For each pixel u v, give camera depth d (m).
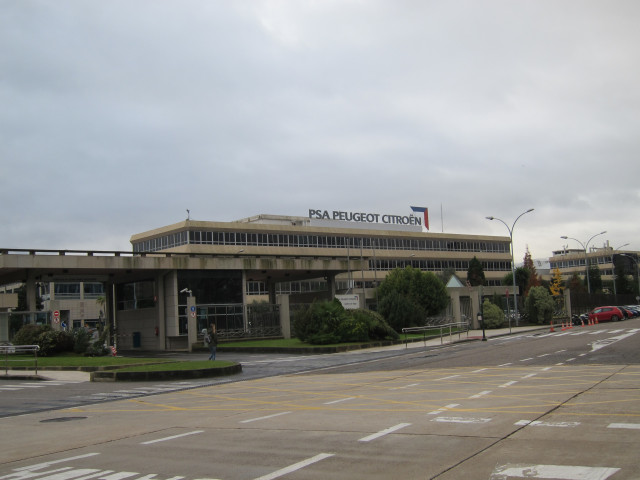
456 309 58.78
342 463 7.95
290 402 14.83
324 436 9.88
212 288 47.09
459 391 14.97
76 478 7.83
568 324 57.81
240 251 81.31
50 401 17.52
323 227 93.12
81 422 13.12
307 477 7.31
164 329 46.56
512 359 23.62
